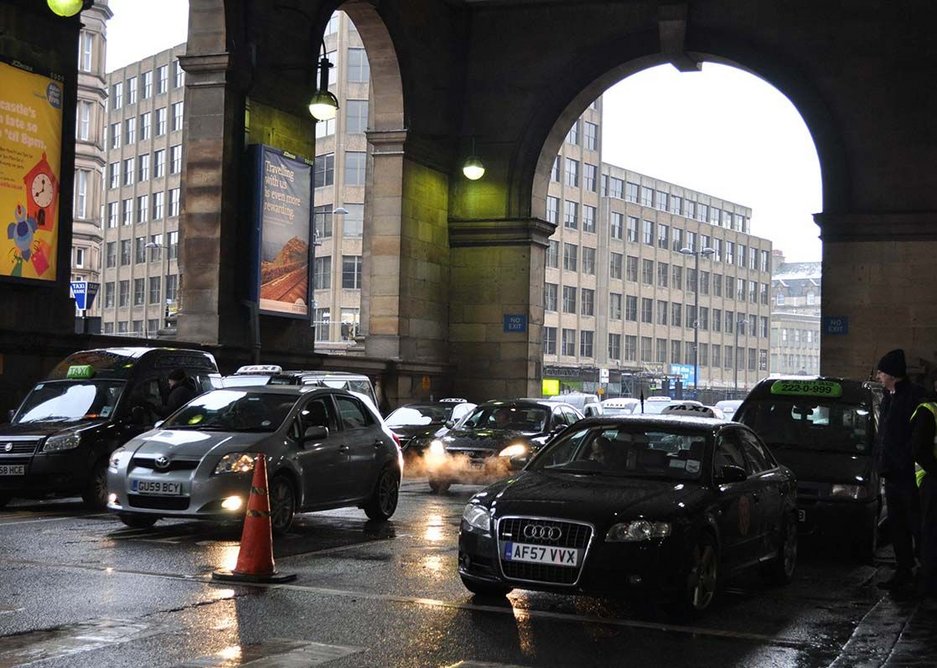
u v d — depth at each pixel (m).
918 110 27.83
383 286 29.03
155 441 12.88
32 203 19.02
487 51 31.30
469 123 31.36
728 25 29.19
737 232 121.19
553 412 21.23
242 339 23.33
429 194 30.23
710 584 9.04
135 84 95.56
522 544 8.66
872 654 7.75
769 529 10.41
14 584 9.45
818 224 28.12
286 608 8.69
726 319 119.31
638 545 8.45
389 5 27.88
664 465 9.70
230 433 13.12
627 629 8.38
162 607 8.58
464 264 31.16
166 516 12.48
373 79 29.02
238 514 12.38
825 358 27.83
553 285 92.25
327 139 80.56
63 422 15.62
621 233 101.44
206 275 22.78
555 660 7.31
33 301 19.09
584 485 9.23
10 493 14.88
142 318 94.19
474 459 19.41
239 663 6.90
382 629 8.06
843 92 28.28
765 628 8.61
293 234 24.52
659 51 30.03
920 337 27.30
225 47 22.75
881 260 27.61
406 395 29.12
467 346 31.03
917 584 10.42
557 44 30.80
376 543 12.68
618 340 101.12
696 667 7.26
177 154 90.12
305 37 25.33
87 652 7.12
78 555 11.11
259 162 23.22
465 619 8.50
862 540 12.46
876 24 28.19
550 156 31.61
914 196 27.73
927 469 9.38
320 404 14.18
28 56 19.02
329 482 13.77
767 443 13.59
